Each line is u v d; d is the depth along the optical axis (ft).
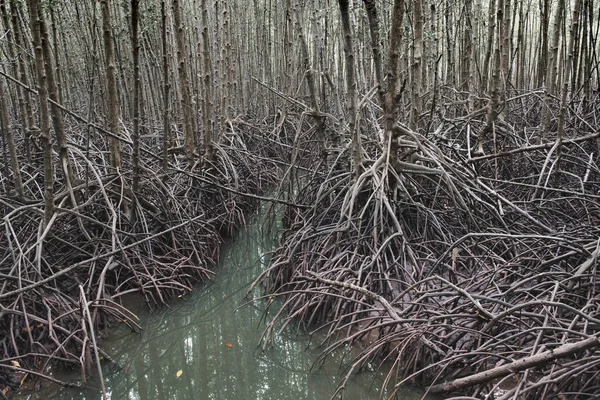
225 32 33.12
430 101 26.11
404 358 13.83
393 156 19.13
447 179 18.62
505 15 22.11
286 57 40.37
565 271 13.84
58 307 15.83
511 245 17.56
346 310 16.28
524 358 10.40
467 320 13.15
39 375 13.42
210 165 27.14
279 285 19.86
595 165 20.45
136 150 19.31
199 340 18.21
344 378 13.53
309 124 41.57
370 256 17.26
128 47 33.63
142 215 19.97
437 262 15.78
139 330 17.69
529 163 23.20
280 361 16.20
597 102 25.88
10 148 17.61
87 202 18.13
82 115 32.35
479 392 11.76
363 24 27.30
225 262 24.31
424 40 25.17
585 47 24.59
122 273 19.31
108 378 15.20
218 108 30.78
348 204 18.99
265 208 32.71
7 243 17.60
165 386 15.64
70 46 33.96
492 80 22.20
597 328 11.39
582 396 10.56
